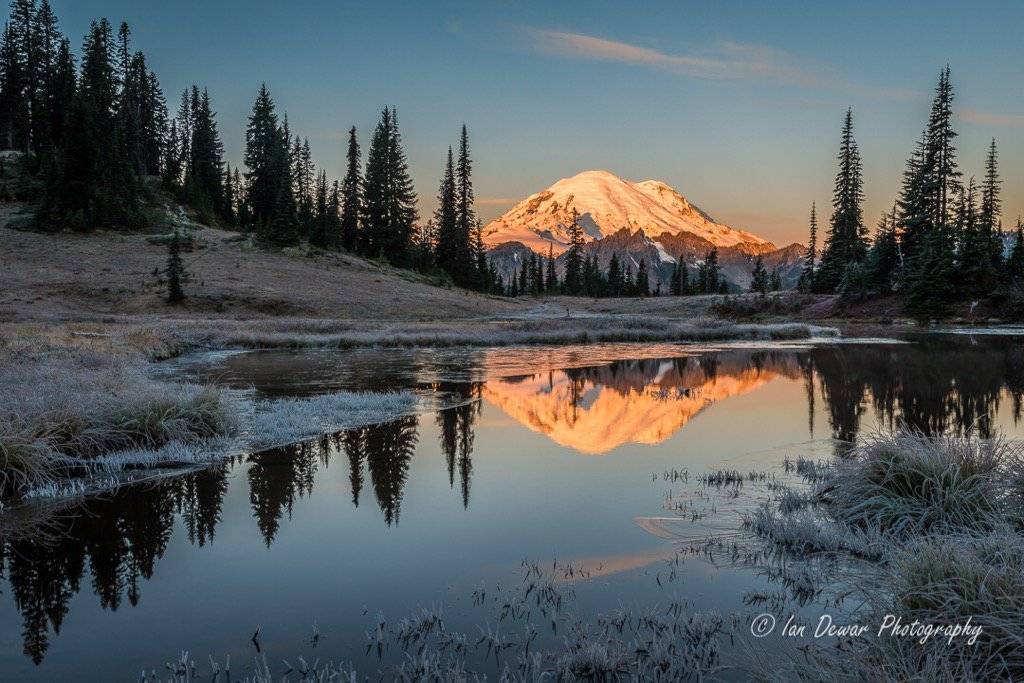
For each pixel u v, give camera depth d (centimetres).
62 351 2262
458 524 762
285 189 9406
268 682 429
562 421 1452
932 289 5719
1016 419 1412
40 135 9806
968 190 6512
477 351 3584
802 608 529
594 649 450
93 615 540
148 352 2908
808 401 1734
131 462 1001
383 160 10869
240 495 876
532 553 669
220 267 7706
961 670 391
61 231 8119
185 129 13038
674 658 454
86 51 10556
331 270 8650
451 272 11106
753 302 7556
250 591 585
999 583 438
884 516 696
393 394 1762
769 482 920
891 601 478
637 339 4484
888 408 1589
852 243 7900
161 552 678
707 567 623
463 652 473
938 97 6675
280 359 3033
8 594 582
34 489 880
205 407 1215
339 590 585
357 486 919
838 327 5581
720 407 1648
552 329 4875
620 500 849
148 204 9819
